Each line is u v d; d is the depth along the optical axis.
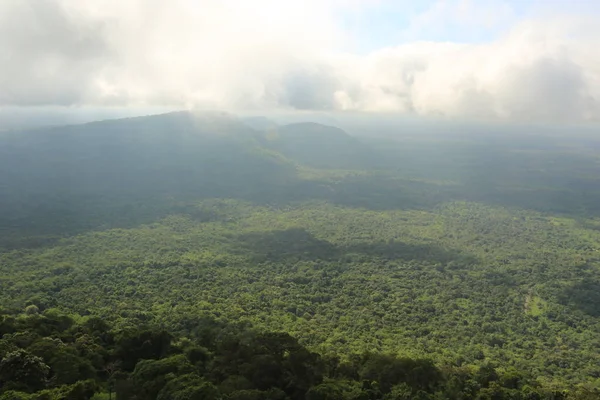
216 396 49.31
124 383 56.56
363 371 69.00
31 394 51.66
